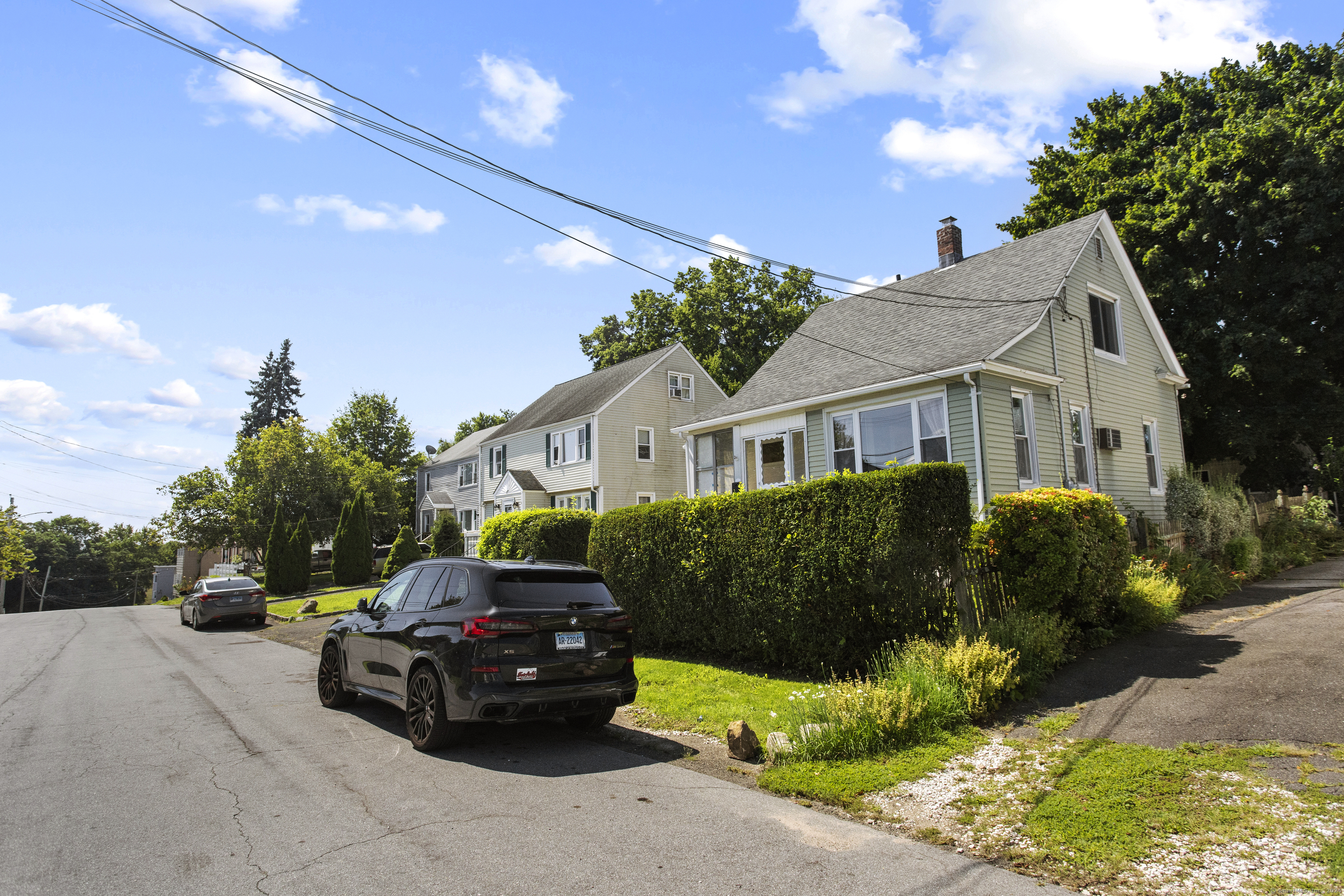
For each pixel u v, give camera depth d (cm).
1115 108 2534
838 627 840
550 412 3525
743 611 948
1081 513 921
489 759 643
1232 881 384
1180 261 2159
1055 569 852
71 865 418
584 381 3747
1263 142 1920
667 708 792
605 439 3039
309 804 521
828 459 1622
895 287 1964
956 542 827
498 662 629
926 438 1437
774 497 916
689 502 1052
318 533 4000
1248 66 2288
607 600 721
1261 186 1942
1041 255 1664
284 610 2292
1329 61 2256
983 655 711
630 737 711
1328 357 2000
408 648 708
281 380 6962
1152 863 408
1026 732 634
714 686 870
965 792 521
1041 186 2602
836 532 838
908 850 442
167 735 738
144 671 1204
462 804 522
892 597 788
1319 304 1919
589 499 3094
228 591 1981
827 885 393
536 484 3400
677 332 3950
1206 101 2322
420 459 6122
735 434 1898
